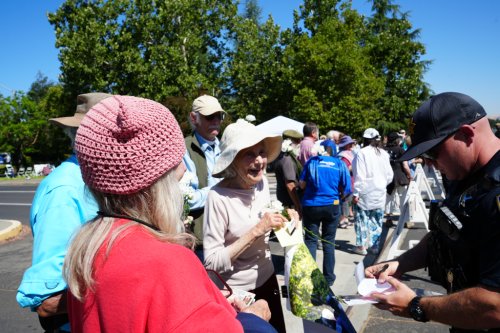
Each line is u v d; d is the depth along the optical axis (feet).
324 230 16.12
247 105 94.27
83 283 3.35
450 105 4.87
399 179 27.04
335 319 6.95
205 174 11.34
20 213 42.32
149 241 3.36
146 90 76.59
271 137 8.56
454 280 5.01
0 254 24.21
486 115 4.94
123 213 3.60
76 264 3.37
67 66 78.13
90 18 77.61
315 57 77.66
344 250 20.88
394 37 116.26
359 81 80.53
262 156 8.32
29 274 4.99
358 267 7.00
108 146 3.37
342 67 78.13
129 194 3.54
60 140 144.15
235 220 8.17
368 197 19.39
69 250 3.52
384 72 119.96
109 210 3.61
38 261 5.02
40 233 5.15
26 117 144.36
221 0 88.89
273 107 91.91
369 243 19.67
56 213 5.22
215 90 90.99
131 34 79.15
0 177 120.78
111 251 3.29
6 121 140.56
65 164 5.87
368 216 19.70
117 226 3.47
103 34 77.10
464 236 4.62
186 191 9.49
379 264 6.61
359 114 79.66
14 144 146.20
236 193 8.34
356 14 91.09
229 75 91.09
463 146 4.80
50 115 145.18
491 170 4.53
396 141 27.12
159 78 76.38
